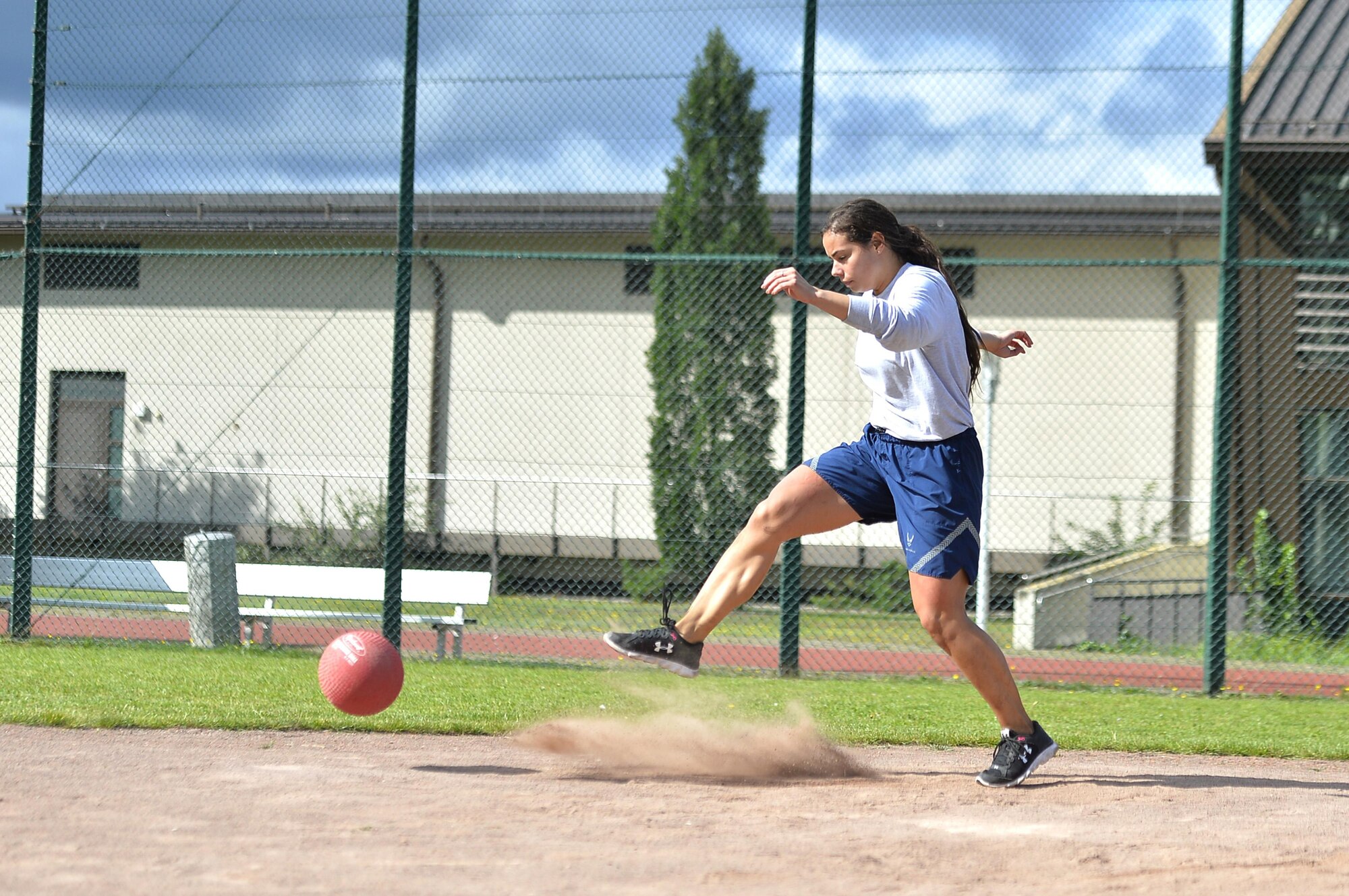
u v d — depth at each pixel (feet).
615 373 91.09
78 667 42.55
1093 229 82.74
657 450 69.15
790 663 48.70
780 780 25.53
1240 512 68.59
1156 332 84.33
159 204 75.87
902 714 37.14
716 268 70.95
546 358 91.61
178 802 21.43
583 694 39.86
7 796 21.40
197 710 33.17
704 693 41.19
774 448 70.18
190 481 94.58
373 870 17.02
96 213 73.41
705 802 22.61
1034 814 22.21
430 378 92.07
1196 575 66.44
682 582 68.23
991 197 82.79
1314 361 69.05
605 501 89.97
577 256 48.96
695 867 17.66
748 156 74.38
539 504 90.38
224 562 52.70
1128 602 63.52
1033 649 61.62
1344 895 17.01
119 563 55.36
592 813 21.36
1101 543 80.69
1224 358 46.57
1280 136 67.77
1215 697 45.27
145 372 95.50
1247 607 59.98
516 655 52.85
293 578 56.95
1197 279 83.92
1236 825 21.62
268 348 94.84
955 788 24.80
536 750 28.55
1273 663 53.26
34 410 52.95
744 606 65.72
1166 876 17.76
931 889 16.83
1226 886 17.29
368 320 93.86
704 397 69.31
